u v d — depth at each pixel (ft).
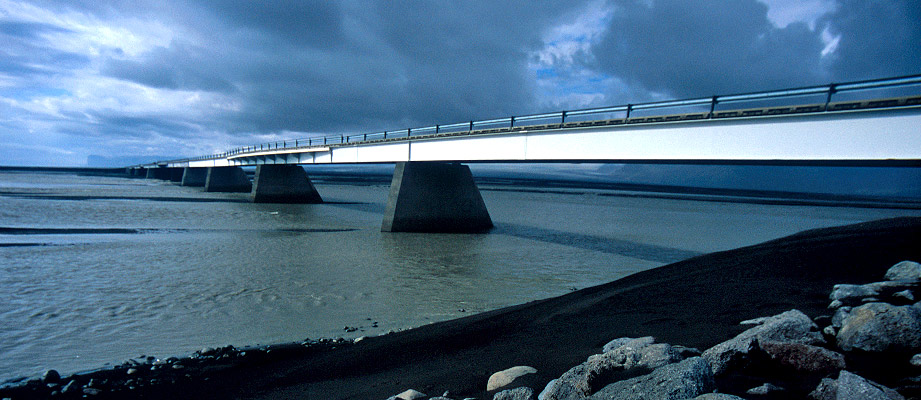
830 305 31.68
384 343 38.73
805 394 16.63
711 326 31.07
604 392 17.13
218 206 196.13
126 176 627.05
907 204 404.77
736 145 55.98
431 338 38.37
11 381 32.94
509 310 48.60
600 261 84.89
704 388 15.87
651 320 35.47
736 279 48.19
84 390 30.53
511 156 94.53
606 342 30.25
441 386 25.45
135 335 44.06
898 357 19.57
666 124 63.72
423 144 123.34
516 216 178.09
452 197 131.23
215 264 77.10
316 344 40.68
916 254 50.11
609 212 205.05
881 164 49.75
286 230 123.65
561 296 53.78
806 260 53.93
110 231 114.01
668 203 288.92
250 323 47.91
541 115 87.56
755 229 147.33
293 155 222.28
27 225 120.06
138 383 31.94
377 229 130.11
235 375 33.37
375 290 62.03
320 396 27.73
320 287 63.10
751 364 19.27
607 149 73.51
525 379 23.47
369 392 26.43
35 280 64.69
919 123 41.91
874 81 44.42
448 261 83.30
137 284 63.31
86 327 46.14
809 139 49.47
